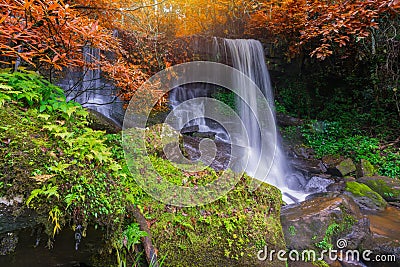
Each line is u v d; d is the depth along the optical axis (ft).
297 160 21.67
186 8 28.35
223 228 7.25
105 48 9.14
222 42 25.29
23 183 4.84
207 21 31.19
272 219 8.29
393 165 19.03
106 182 5.82
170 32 25.11
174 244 6.64
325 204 10.69
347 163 19.69
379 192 16.37
